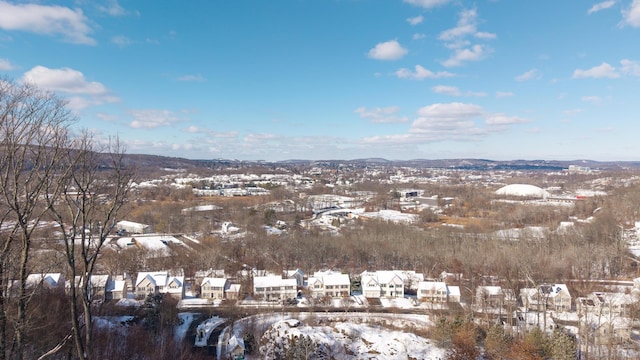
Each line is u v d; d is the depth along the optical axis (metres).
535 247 144.62
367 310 104.88
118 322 81.75
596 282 119.94
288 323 89.25
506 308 98.44
